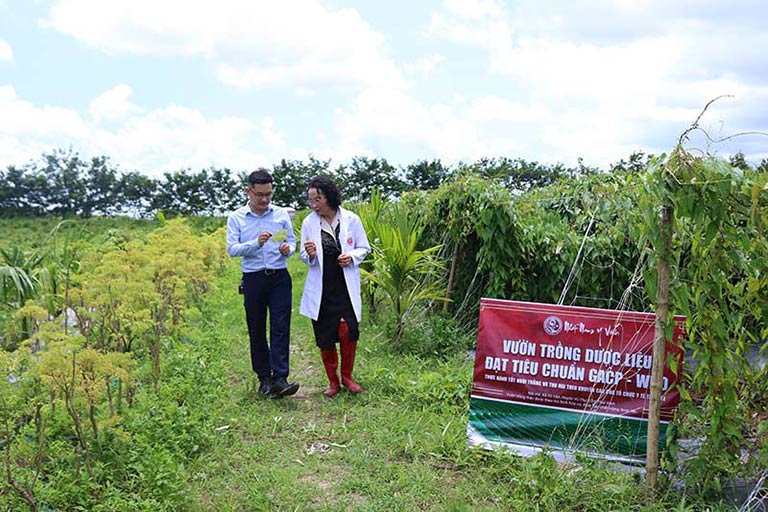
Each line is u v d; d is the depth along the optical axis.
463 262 8.48
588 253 7.94
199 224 23.50
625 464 4.40
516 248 7.99
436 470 4.50
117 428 4.53
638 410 4.45
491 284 8.12
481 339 4.78
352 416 5.48
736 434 3.88
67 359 4.02
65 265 7.88
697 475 4.00
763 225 3.78
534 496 4.03
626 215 7.66
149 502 3.81
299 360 7.27
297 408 5.67
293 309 9.91
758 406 4.27
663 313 3.95
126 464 4.30
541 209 8.97
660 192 3.72
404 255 7.32
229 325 8.80
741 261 3.82
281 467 4.54
